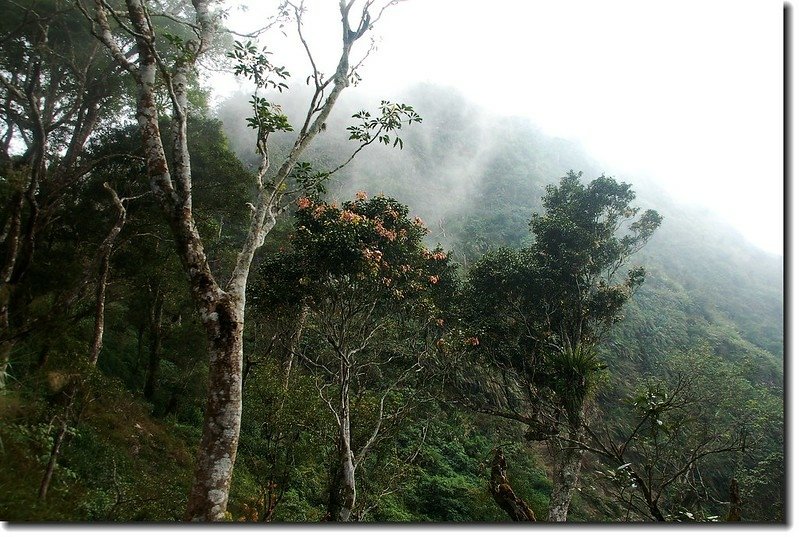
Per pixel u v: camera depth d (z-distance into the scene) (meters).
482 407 12.87
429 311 10.95
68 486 6.29
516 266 13.36
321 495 10.47
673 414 12.74
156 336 14.09
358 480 9.70
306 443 9.71
